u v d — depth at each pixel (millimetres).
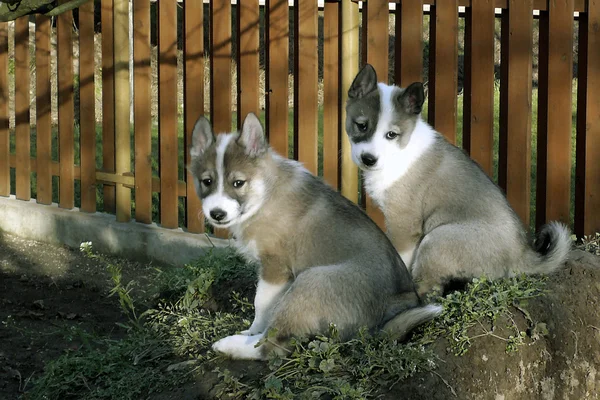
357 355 4891
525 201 8148
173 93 8938
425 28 15586
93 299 8133
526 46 8023
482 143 8109
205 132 5359
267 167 5246
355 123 6320
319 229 5176
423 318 4871
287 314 4945
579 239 8258
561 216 8195
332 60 8289
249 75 8602
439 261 5742
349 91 6465
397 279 5145
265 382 4762
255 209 5207
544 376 5379
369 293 4949
